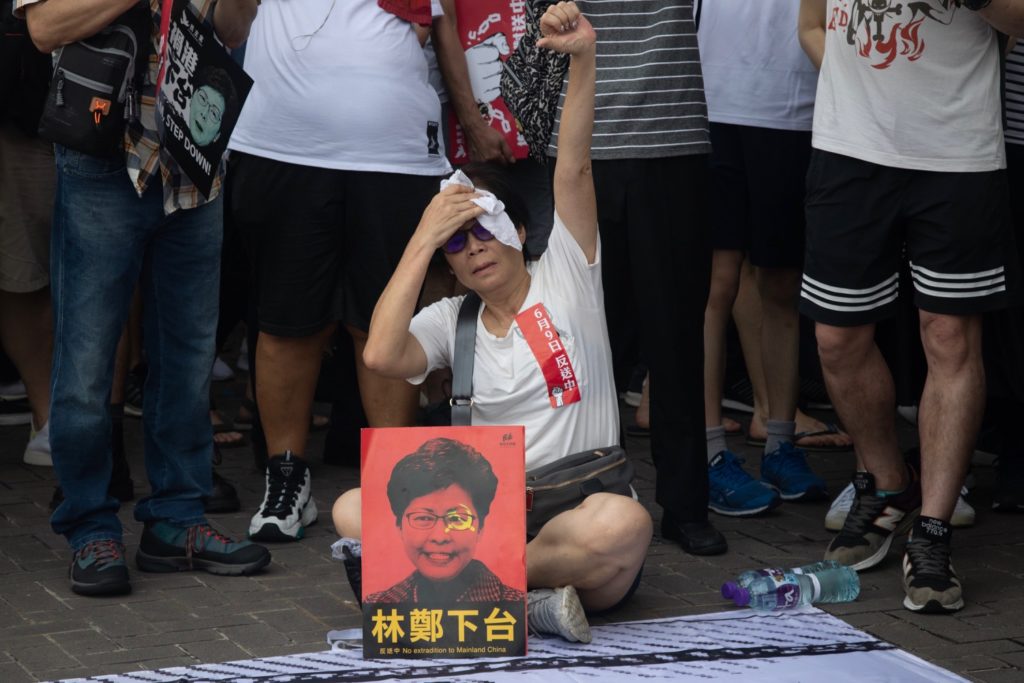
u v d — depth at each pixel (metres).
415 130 4.77
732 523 4.94
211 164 4.06
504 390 3.75
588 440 3.78
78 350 4.05
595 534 3.62
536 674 3.41
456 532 3.53
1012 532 4.77
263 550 4.34
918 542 4.06
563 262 3.79
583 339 3.77
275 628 3.82
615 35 4.49
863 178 4.18
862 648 3.61
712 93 5.40
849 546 4.35
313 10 4.66
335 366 5.65
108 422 4.16
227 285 6.25
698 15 5.41
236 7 4.12
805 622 3.85
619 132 4.47
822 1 4.98
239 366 7.72
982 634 3.78
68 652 3.62
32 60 5.29
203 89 3.99
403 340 3.73
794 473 5.26
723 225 5.36
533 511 3.70
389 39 4.70
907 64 4.04
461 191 3.72
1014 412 4.98
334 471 5.65
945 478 4.09
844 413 4.46
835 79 4.23
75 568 4.10
